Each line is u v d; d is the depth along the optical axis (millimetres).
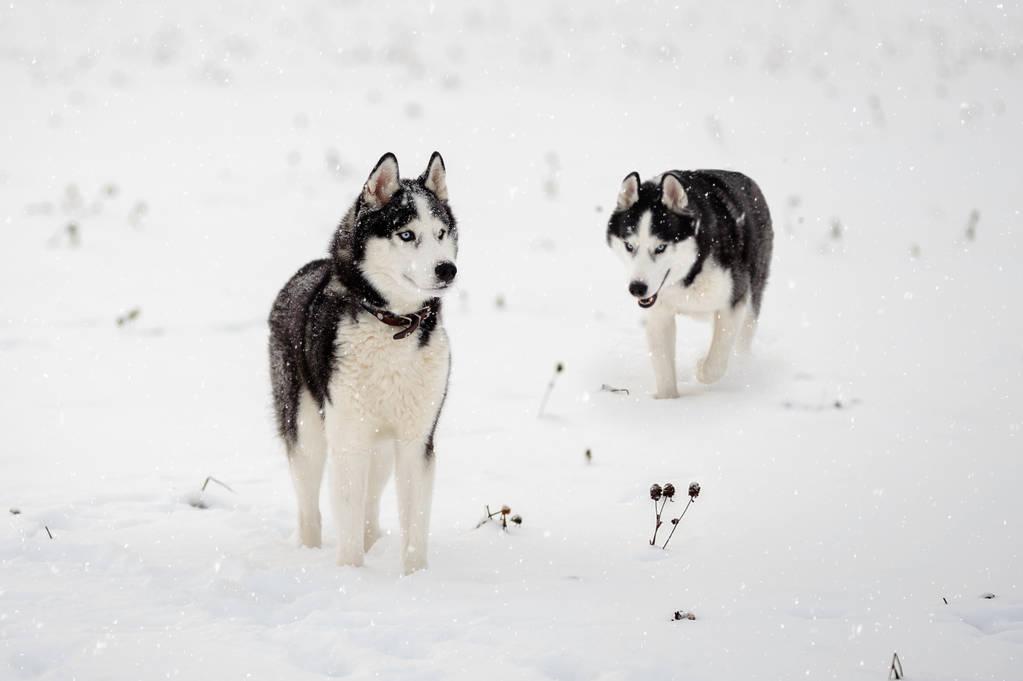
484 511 7590
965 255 15367
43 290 14664
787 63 33875
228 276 15727
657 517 6922
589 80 32906
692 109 28078
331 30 41969
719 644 5137
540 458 8758
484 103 29969
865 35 37281
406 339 6320
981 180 19984
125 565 6215
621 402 10312
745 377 10930
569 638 5180
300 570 6113
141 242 17594
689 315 10953
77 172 22578
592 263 16688
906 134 24188
